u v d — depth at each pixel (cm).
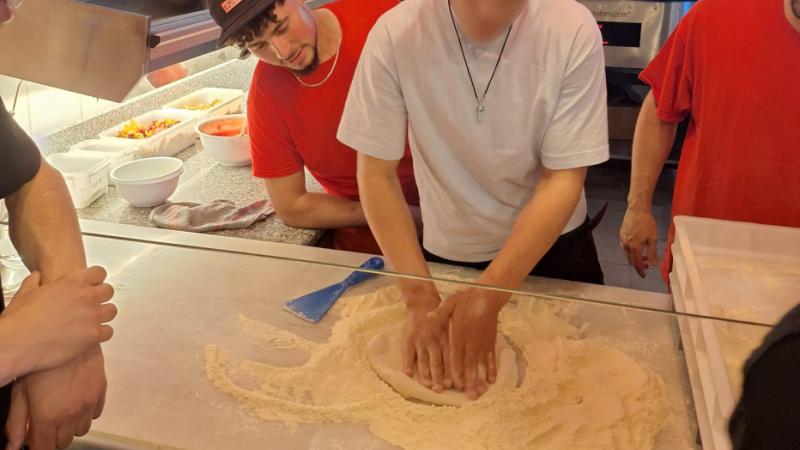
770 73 132
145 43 92
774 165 137
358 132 121
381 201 122
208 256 115
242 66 249
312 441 86
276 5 138
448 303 102
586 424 86
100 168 170
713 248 109
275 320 107
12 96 159
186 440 86
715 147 142
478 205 131
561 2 110
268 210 174
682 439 84
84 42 95
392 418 90
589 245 141
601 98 113
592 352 96
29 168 90
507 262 111
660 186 215
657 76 152
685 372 92
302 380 96
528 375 94
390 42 114
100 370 84
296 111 159
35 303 78
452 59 112
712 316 84
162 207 169
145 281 113
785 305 79
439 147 124
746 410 56
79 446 86
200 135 197
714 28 137
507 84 112
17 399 79
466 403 91
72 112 181
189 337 103
